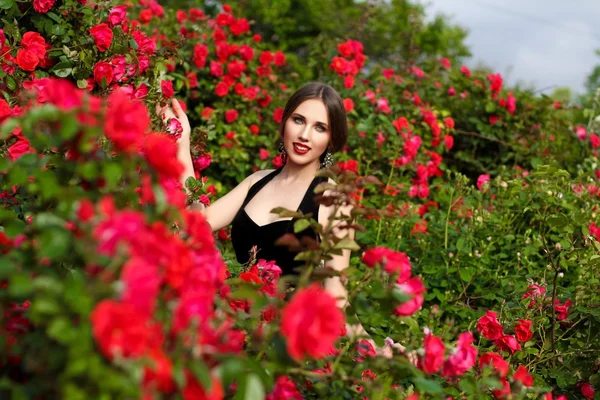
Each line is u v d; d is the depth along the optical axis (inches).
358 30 467.2
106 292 49.3
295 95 112.7
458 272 149.5
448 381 83.2
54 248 52.9
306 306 53.1
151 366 47.6
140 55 132.3
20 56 109.9
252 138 219.6
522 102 252.2
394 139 210.4
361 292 72.5
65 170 62.2
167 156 54.9
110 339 46.1
